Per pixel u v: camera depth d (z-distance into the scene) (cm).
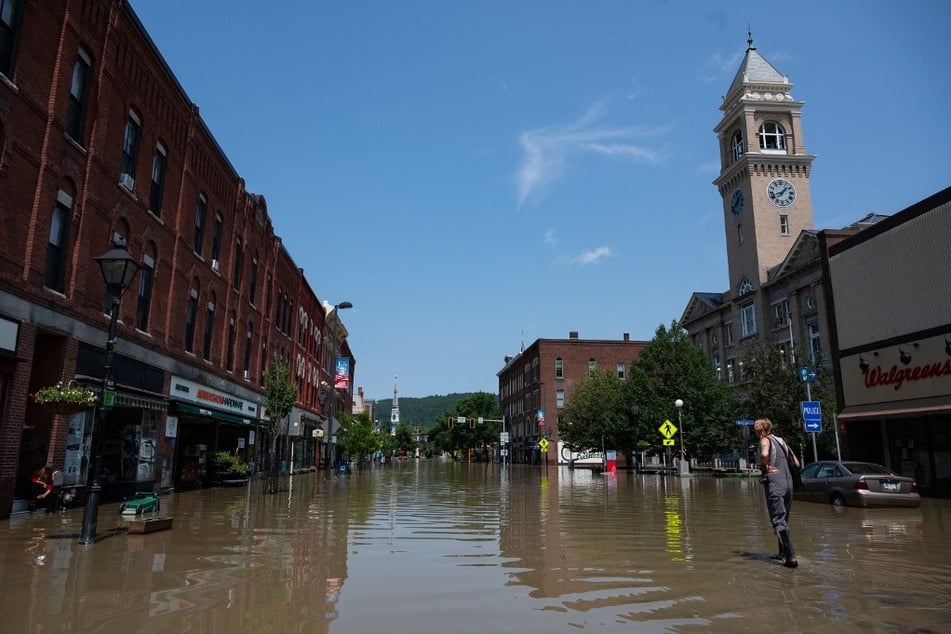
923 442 2461
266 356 3534
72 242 1611
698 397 4200
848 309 2783
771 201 4950
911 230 2461
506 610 616
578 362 8119
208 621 565
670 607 629
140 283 2012
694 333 5859
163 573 777
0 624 548
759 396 3384
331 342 5975
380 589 705
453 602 647
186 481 2402
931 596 673
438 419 15125
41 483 1453
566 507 1780
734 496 2219
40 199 1462
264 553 939
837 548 1020
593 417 5525
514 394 9981
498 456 11025
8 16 1367
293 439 4228
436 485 2970
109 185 1781
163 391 2148
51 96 1502
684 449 4203
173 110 2212
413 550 987
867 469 1823
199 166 2469
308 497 2103
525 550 995
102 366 1741
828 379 3400
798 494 1959
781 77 5162
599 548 1017
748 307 5006
